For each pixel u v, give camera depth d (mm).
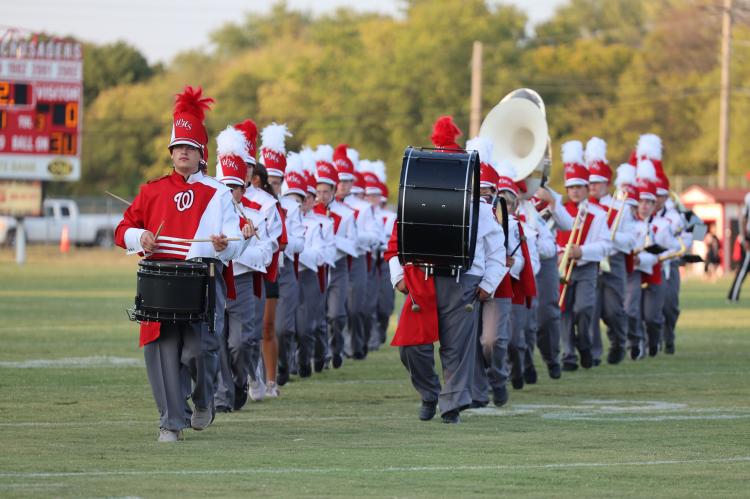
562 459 23641
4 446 24469
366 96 173000
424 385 29000
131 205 25406
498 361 32062
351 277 44750
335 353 42344
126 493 19781
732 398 34250
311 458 23484
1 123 120750
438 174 27625
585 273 41781
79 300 72688
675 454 24312
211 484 20672
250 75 190875
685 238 49094
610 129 172500
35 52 120812
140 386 34906
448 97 171750
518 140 40250
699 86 175000
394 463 23031
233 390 30766
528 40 183500
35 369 39094
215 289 25031
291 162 38438
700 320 64125
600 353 43844
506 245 30891
